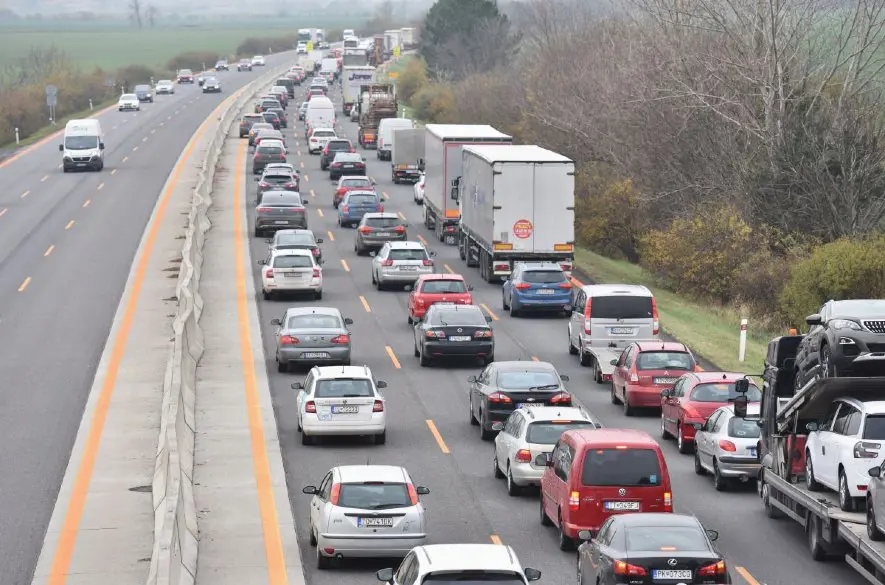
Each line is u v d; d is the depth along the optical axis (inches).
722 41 6692.9
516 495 2696.9
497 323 4744.1
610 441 2242.9
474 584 1563.7
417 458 3011.8
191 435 3083.2
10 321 4616.1
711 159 6545.3
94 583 2135.8
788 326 5246.1
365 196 6948.8
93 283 5310.0
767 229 5974.4
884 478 1916.8
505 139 6422.2
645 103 6801.2
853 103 6082.7
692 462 3004.4
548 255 5285.4
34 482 2768.2
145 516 2513.5
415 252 5285.4
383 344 4367.6
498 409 3129.9
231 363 3996.1
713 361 4065.0
